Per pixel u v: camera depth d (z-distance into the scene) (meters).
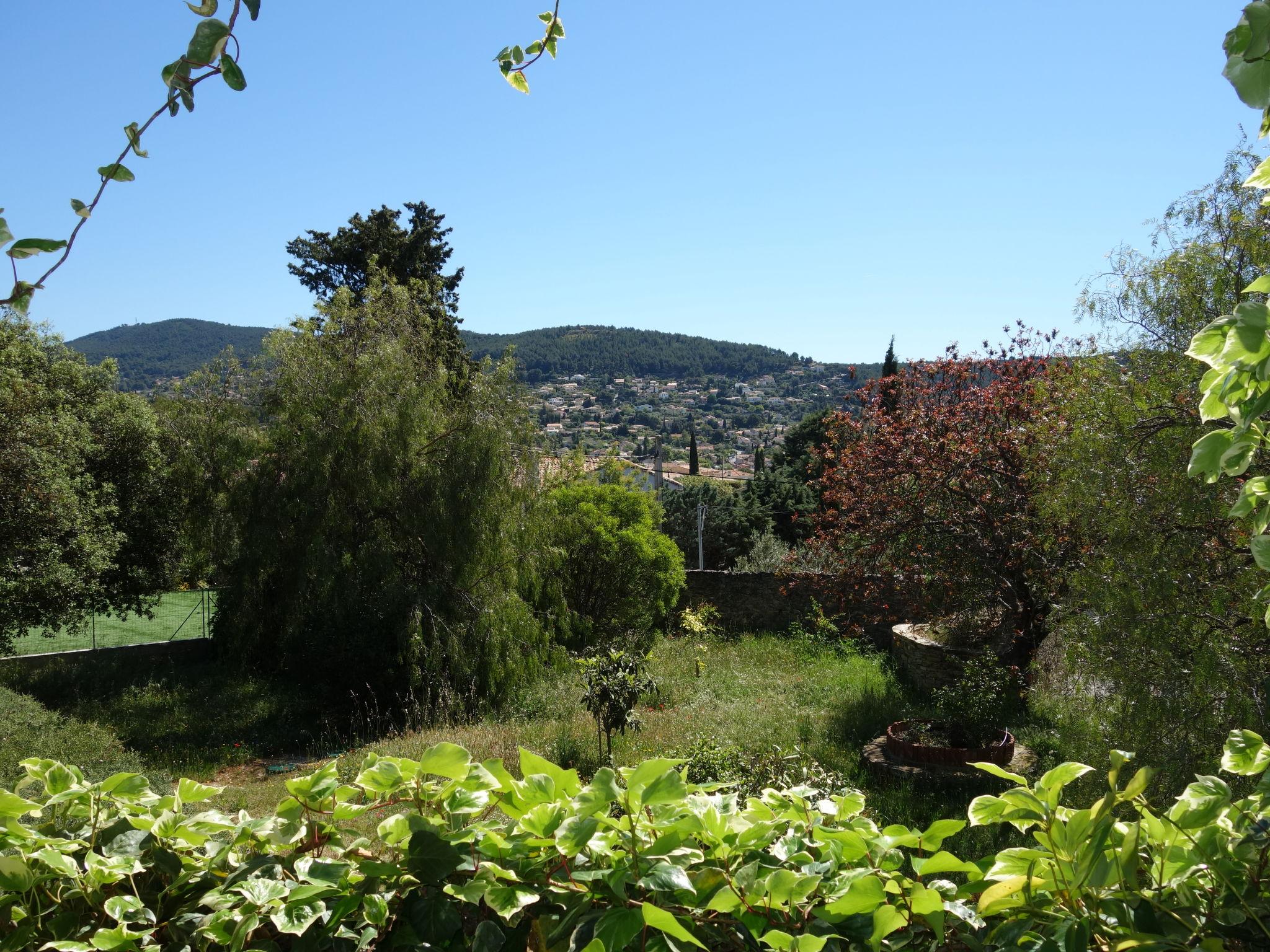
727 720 9.80
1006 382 9.98
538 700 11.65
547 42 3.04
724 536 23.20
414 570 12.38
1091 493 5.47
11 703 9.49
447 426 12.98
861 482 10.71
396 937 1.58
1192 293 5.56
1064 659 5.62
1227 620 4.62
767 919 1.57
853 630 12.51
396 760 1.76
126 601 14.32
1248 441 1.66
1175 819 1.58
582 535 15.49
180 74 1.86
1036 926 1.50
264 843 1.80
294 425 12.84
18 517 10.68
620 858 1.59
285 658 12.39
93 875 1.67
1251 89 1.51
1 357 12.05
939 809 6.72
